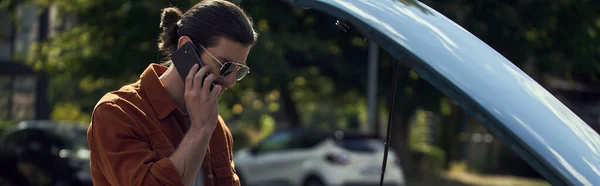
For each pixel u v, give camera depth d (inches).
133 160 85.1
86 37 633.6
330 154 527.8
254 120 1416.1
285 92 675.4
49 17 748.0
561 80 817.5
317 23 629.9
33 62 671.1
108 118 87.1
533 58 655.8
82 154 446.3
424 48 63.7
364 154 528.4
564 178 55.6
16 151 444.1
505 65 67.4
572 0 619.5
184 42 89.0
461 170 948.0
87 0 627.5
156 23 590.9
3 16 764.0
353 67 653.3
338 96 777.6
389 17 68.5
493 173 947.3
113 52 611.5
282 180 561.0
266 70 587.8
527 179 873.5
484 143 975.0
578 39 641.6
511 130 57.0
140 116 88.7
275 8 590.9
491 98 59.5
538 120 59.7
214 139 98.7
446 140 932.0
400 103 646.5
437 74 60.9
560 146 57.9
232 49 87.8
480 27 577.0
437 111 653.9
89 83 687.7
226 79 88.8
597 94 930.1
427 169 826.2
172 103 91.2
